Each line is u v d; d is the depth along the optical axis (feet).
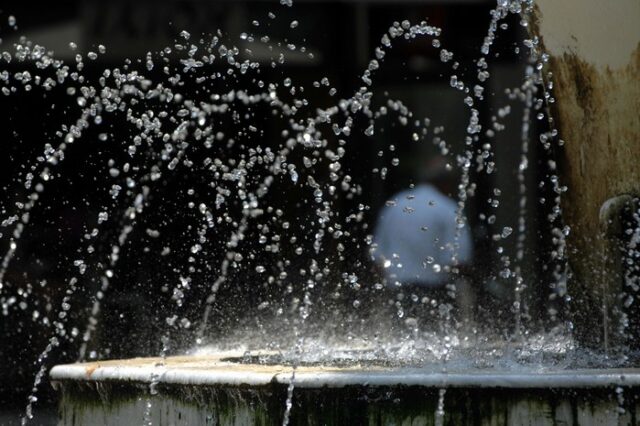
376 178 67.87
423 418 17.57
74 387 22.48
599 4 23.82
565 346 25.85
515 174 64.03
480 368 21.17
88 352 41.78
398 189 68.03
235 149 52.95
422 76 70.54
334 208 59.72
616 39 23.72
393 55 70.03
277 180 49.90
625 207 23.61
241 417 18.90
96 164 50.70
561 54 25.12
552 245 28.35
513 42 67.36
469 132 29.17
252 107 61.67
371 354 25.68
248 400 18.76
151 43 66.69
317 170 60.95
